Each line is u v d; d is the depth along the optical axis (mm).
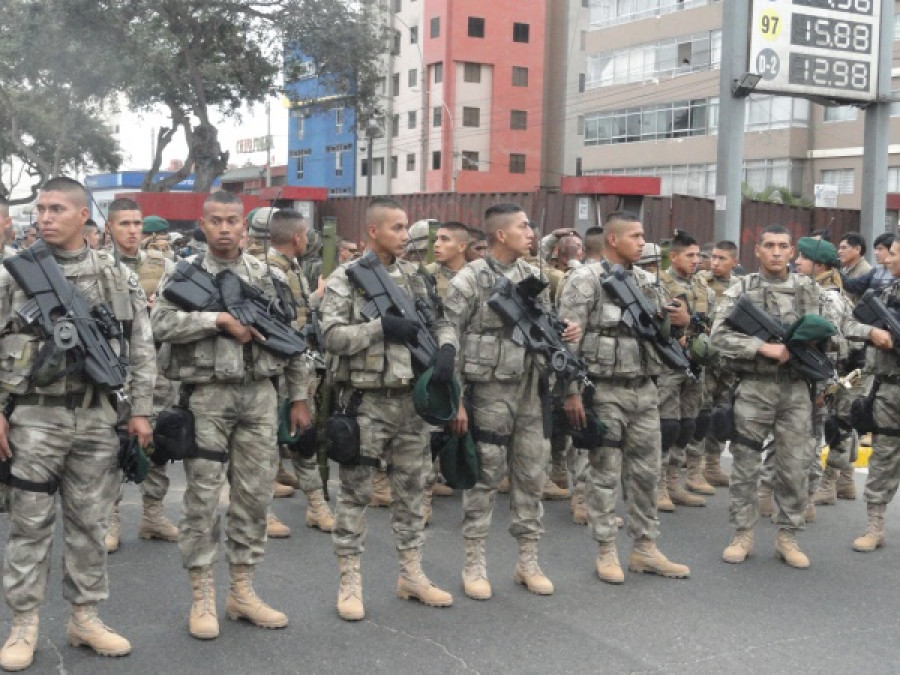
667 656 4500
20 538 4129
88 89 28938
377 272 4836
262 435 4652
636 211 16766
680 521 7012
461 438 5000
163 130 29594
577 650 4543
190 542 4543
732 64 14078
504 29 51375
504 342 5090
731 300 5965
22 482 4082
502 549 6133
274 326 4633
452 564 5816
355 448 4727
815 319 5633
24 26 26156
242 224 4660
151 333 4410
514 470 5309
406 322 4691
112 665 4242
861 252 8406
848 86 15125
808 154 35219
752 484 5996
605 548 5566
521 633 4734
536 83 52438
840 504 7637
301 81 31531
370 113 32281
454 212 19422
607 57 41000
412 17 52719
